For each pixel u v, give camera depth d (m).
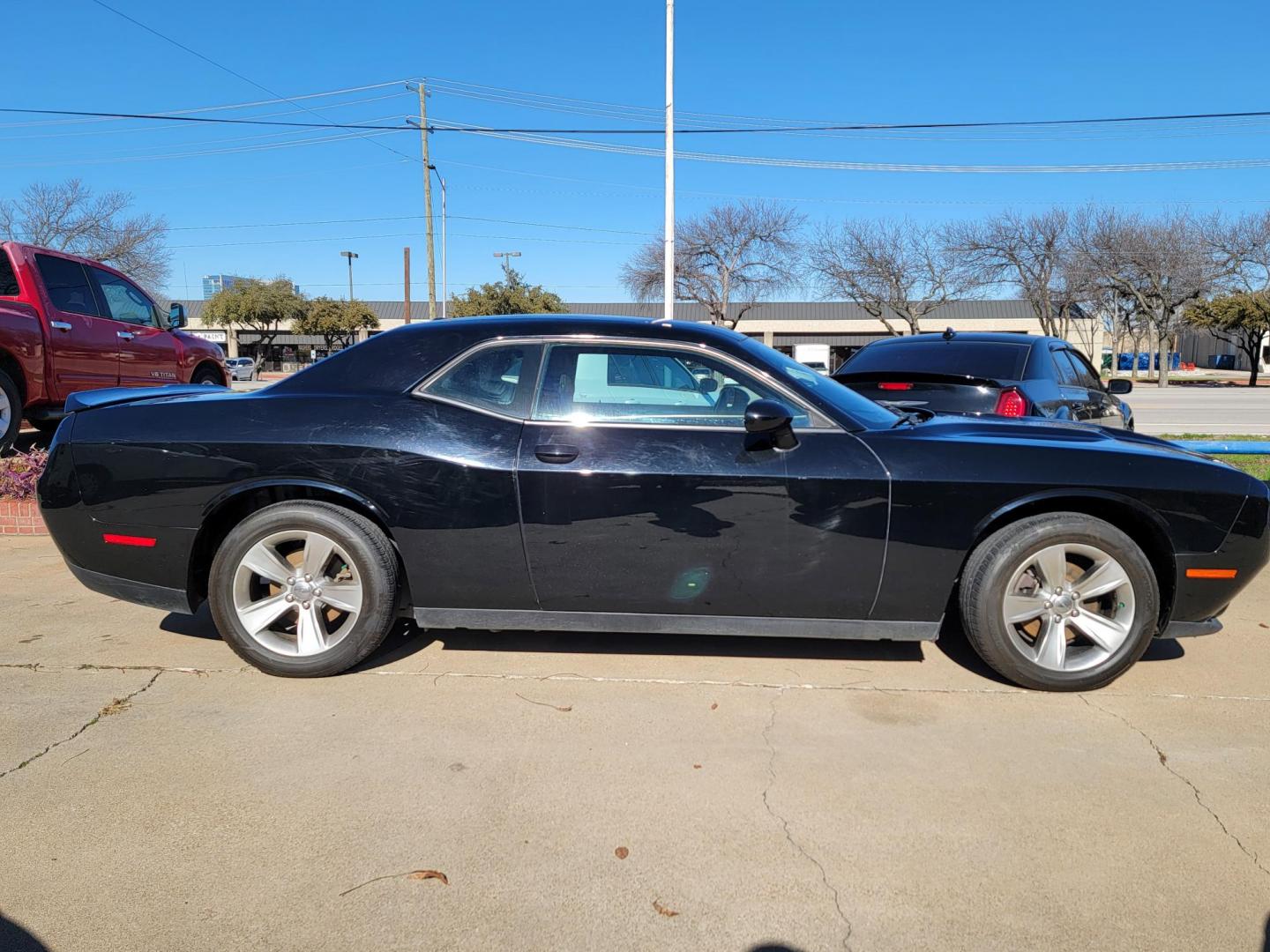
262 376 50.75
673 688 3.74
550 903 2.36
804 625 3.71
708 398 3.73
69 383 7.96
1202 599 3.68
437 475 3.63
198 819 2.74
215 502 3.71
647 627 3.74
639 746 3.23
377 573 3.71
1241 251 43.62
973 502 3.56
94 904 2.35
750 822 2.74
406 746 3.21
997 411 6.08
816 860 2.55
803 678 3.86
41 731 3.30
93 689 3.68
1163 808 2.83
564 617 3.75
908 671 3.94
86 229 37.53
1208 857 2.57
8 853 2.55
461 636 4.33
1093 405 7.41
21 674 3.83
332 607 3.84
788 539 3.58
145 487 3.74
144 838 2.63
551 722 3.41
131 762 3.08
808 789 2.94
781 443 3.59
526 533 3.63
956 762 3.11
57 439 3.90
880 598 3.64
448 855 2.57
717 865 2.53
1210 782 2.99
